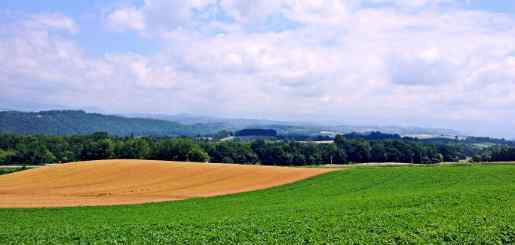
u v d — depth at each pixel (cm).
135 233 2570
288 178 6506
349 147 12306
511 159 12619
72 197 5394
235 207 4216
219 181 6469
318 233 2412
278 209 3738
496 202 3372
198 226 2770
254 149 12062
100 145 11844
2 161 12088
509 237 2269
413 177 5862
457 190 4341
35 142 12631
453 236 2284
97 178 6756
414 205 3506
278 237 2352
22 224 3391
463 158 13788
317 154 11944
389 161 12381
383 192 4828
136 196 5434
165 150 11269
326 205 3797
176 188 6012
